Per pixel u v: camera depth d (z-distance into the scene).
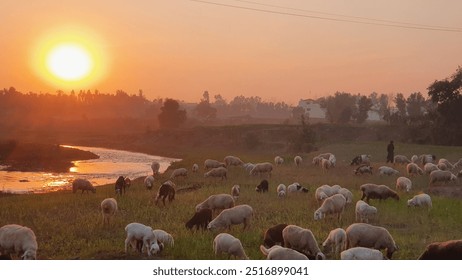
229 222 20.03
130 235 16.62
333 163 46.44
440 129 82.44
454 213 24.66
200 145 121.19
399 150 63.84
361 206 22.56
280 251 14.30
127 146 127.06
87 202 28.78
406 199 27.97
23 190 49.69
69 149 97.25
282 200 28.22
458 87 82.62
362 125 113.69
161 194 27.03
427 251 14.83
